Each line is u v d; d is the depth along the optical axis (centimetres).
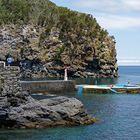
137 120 5662
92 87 9400
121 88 9606
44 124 4712
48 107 4781
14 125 4641
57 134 4447
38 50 19025
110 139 4362
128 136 4553
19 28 19625
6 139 4159
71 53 19612
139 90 9619
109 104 7538
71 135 4441
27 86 7119
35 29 19962
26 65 18638
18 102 4725
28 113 4669
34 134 4400
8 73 4700
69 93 8631
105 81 16112
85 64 19862
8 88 4666
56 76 18988
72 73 19375
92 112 6394
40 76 18762
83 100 8062
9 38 18862
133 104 7612
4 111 4562
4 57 18075
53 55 19325
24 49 18812
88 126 4953
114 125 5178
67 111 4878
